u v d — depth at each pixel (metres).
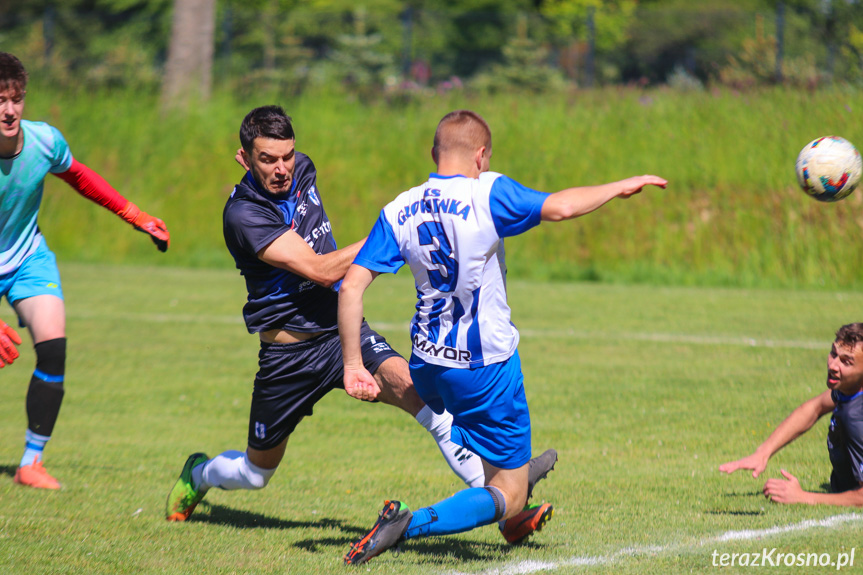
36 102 71.06
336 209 62.84
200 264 60.97
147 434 23.34
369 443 22.53
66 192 65.00
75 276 55.00
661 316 42.28
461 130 12.60
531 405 26.00
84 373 30.81
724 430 23.08
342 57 113.50
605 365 31.69
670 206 58.53
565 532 15.11
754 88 68.75
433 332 12.56
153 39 133.25
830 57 80.75
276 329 14.79
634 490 17.91
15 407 26.23
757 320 40.97
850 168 18.03
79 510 16.25
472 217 12.07
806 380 29.00
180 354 34.19
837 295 48.84
